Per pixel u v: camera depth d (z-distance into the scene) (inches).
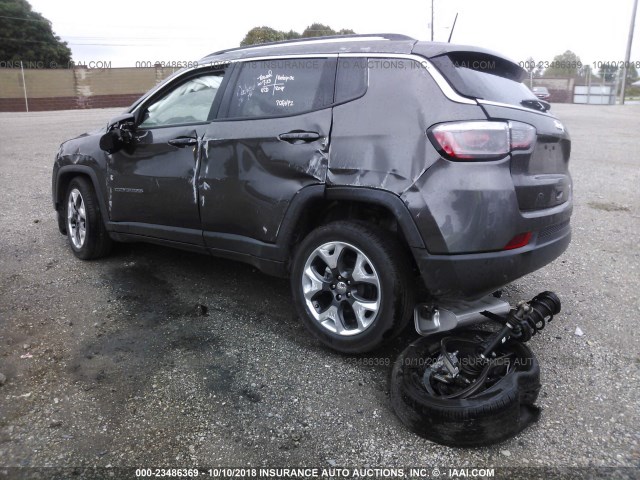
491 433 98.0
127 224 175.2
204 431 105.0
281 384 120.2
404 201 113.5
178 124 158.4
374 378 122.3
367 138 119.5
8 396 114.9
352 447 101.0
